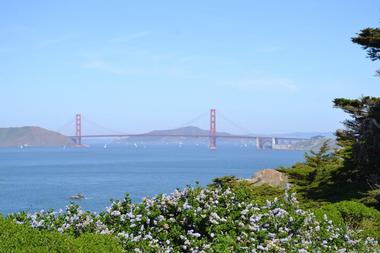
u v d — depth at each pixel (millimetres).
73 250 6348
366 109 21266
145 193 50781
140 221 8969
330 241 10758
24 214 8195
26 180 73062
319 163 22000
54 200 46406
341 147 22922
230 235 9062
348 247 11031
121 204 9531
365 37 20797
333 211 13406
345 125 22078
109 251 6801
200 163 121312
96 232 7887
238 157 169125
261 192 17562
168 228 8961
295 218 10203
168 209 9359
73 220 8477
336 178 20750
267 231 9578
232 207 9805
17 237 6242
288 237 9617
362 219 14023
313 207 16984
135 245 8125
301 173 21438
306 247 9547
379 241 12523
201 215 9078
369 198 17281
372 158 20000
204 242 8711
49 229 8031
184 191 9883
